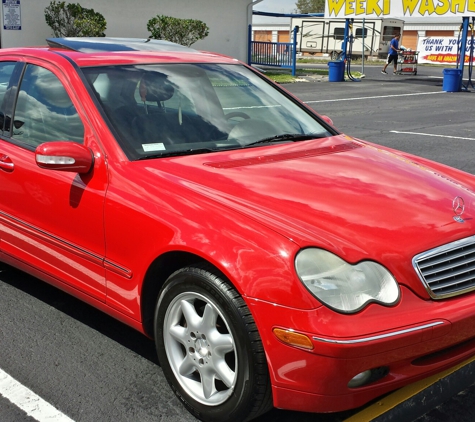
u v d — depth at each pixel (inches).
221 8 987.3
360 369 95.0
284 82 937.5
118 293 125.6
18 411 117.3
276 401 100.7
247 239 102.9
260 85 170.4
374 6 949.2
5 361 134.8
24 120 152.7
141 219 116.8
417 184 129.1
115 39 177.5
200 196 113.9
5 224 155.2
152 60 157.5
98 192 126.5
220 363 107.7
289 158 137.6
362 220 109.6
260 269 99.3
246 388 102.0
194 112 147.3
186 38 890.7
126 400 121.0
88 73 144.3
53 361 135.0
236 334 101.7
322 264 98.7
